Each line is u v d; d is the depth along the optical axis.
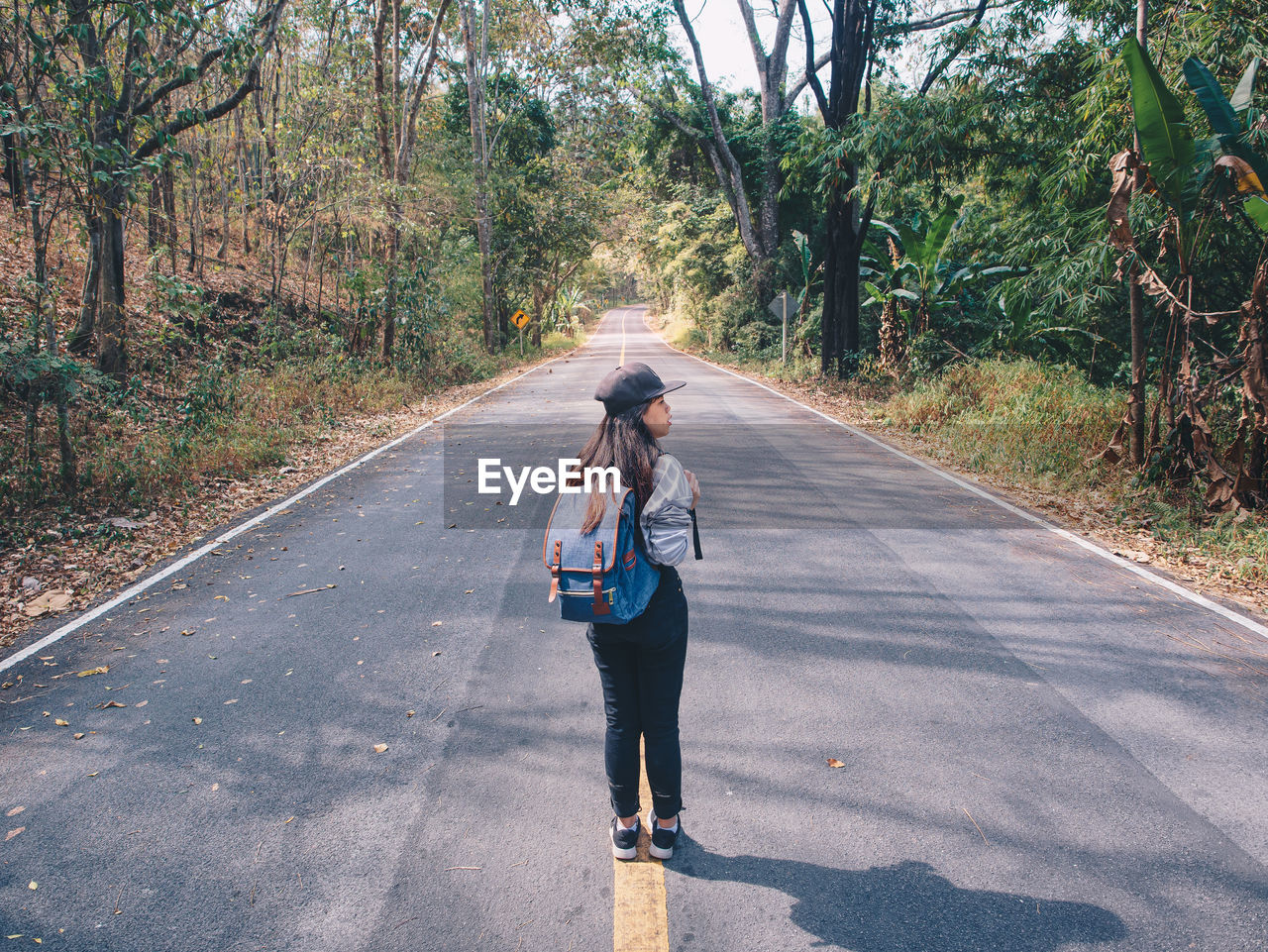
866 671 3.98
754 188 31.31
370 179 17.38
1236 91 6.88
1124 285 11.05
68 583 5.43
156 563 5.88
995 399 11.38
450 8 26.27
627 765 2.59
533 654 4.25
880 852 2.69
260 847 2.76
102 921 2.43
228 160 19.95
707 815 2.89
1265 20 8.59
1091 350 14.66
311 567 5.73
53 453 7.93
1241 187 6.38
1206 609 4.73
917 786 3.04
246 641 4.47
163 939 2.35
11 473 7.23
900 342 17.19
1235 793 2.97
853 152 14.61
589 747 3.36
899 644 4.29
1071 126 12.41
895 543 6.08
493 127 31.14
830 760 3.21
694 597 5.00
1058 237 11.55
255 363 14.23
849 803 2.94
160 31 10.53
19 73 8.27
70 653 4.36
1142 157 6.95
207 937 2.36
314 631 4.59
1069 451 8.62
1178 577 5.31
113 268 10.77
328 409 12.55
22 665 4.22
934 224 15.90
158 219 16.23
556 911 2.45
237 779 3.17
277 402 12.32
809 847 2.72
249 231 23.06
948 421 11.43
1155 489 7.16
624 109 29.67
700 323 37.53
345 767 3.23
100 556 5.99
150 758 3.32
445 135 29.11
